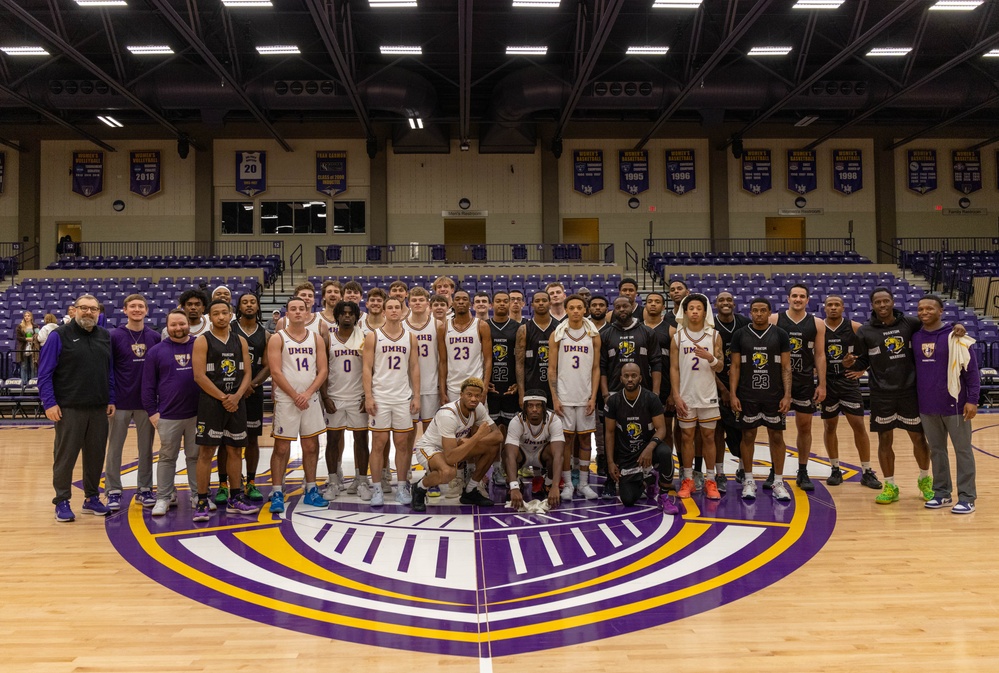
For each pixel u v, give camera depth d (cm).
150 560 345
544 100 1434
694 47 1242
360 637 254
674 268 1552
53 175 1809
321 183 1841
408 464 467
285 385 437
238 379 427
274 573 325
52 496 488
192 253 1814
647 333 491
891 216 1873
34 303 1261
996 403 1014
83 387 427
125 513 439
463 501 461
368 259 1688
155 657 237
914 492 489
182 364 429
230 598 293
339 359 466
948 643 246
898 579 313
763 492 493
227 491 460
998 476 541
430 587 305
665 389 509
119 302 1310
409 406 464
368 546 366
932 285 1573
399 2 1054
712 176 1862
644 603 285
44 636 255
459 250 2128
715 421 471
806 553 351
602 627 262
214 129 1769
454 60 1533
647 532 390
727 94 1433
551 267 1572
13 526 409
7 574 324
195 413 436
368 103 1436
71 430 423
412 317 489
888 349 451
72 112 1684
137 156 1819
